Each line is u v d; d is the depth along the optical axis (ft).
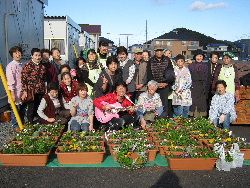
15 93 25.81
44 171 18.74
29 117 26.86
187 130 24.07
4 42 32.01
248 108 30.25
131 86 28.68
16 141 21.16
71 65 62.90
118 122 24.36
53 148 21.06
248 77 32.50
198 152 19.34
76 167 19.34
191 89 30.89
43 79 26.50
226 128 25.44
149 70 29.37
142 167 19.25
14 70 25.52
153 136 22.85
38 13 45.42
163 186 17.10
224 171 19.08
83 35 75.46
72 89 26.25
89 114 24.40
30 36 41.32
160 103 26.61
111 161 20.20
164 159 20.52
